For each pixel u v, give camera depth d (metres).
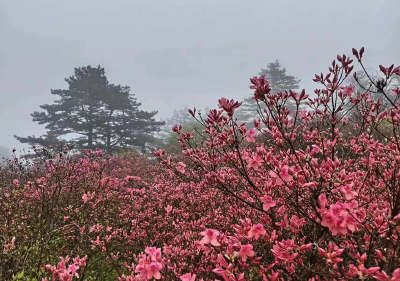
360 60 2.28
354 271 1.51
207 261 2.69
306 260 2.15
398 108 2.15
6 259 3.17
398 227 1.82
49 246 3.96
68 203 5.37
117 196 5.48
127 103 33.81
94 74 35.59
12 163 6.54
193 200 4.35
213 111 2.48
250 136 2.54
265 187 2.12
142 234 4.29
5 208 4.30
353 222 1.63
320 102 2.97
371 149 2.44
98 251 3.88
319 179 1.96
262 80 1.96
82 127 30.98
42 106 32.56
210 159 3.10
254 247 2.34
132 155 16.30
